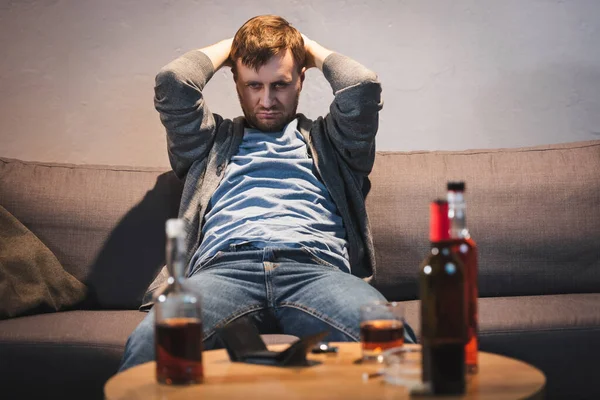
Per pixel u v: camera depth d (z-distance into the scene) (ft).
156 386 4.17
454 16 9.80
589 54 9.80
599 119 9.84
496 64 9.81
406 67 9.83
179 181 8.45
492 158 8.46
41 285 7.51
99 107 9.75
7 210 8.09
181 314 4.22
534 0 9.78
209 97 9.84
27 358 6.53
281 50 8.00
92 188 8.32
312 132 8.18
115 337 6.60
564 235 8.04
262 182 7.82
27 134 9.73
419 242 8.13
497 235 8.05
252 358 4.69
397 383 4.07
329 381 4.17
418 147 9.87
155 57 9.76
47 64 9.70
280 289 6.87
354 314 6.19
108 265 8.03
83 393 6.56
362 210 7.93
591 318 6.75
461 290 4.03
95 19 9.71
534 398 3.83
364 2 9.80
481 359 4.59
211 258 7.32
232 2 9.76
